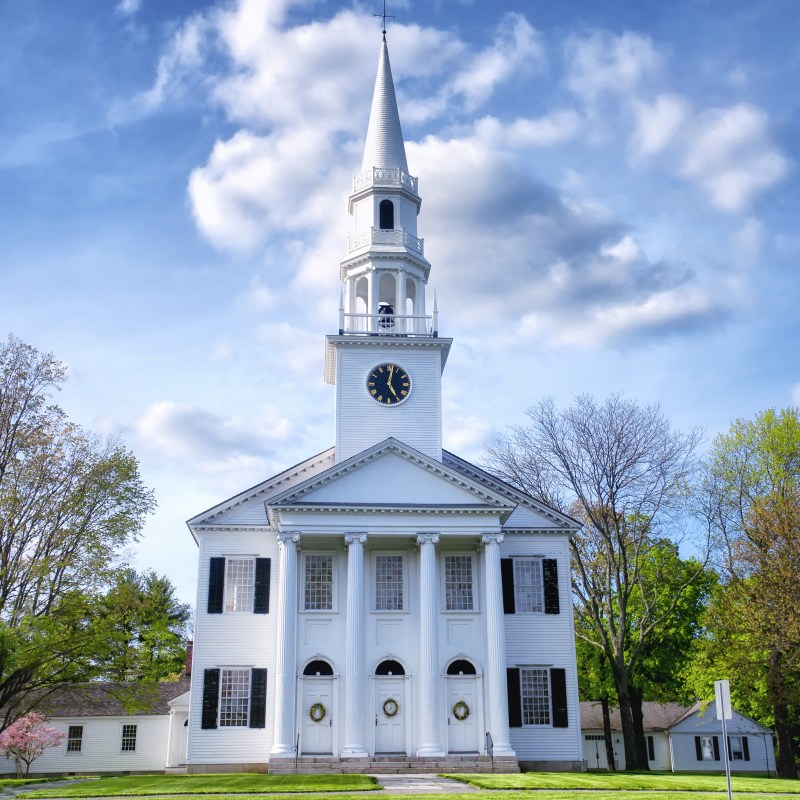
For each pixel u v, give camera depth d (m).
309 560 42.91
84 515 37.69
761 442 51.00
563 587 44.66
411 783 31.98
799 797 27.22
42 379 39.00
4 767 58.22
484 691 41.44
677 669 58.03
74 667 37.56
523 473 53.72
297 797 26.72
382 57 55.06
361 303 52.22
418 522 41.88
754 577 45.19
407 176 51.66
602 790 28.64
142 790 29.20
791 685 44.59
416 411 47.12
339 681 41.06
